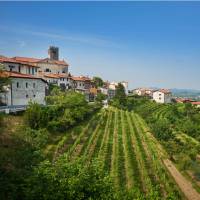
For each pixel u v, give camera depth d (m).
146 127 98.81
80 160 22.38
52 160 46.72
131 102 167.38
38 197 19.53
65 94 90.25
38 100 85.56
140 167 52.72
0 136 45.25
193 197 44.62
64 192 19.61
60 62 150.38
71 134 67.81
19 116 63.06
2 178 24.39
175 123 114.75
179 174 54.50
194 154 67.69
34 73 99.12
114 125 91.56
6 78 52.03
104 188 20.61
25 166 33.34
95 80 199.88
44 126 61.12
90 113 102.31
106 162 51.94
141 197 25.92
